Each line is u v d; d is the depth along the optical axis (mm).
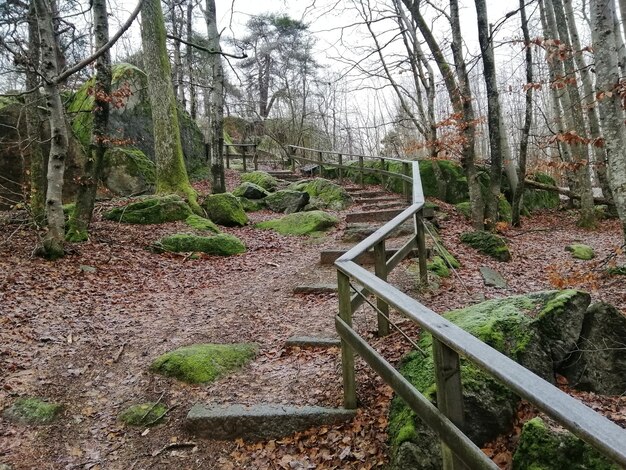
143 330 5199
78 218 8156
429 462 2723
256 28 27188
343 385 3396
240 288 6766
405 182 11078
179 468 3141
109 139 8406
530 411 3178
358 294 3500
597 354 3896
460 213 11977
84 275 6836
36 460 3172
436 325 2033
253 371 4199
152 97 11273
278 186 15500
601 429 1184
